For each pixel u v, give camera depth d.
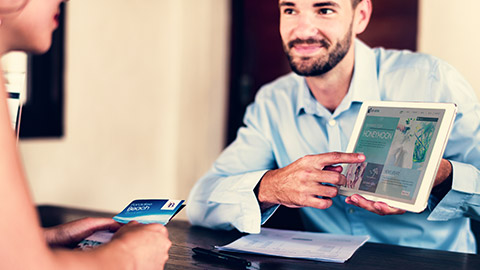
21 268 0.57
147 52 3.33
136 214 1.00
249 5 3.74
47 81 2.52
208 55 3.71
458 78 1.35
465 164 1.17
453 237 1.34
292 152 1.49
